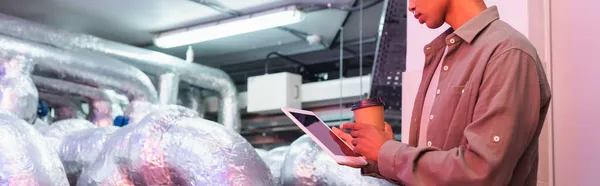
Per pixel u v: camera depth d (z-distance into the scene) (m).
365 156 1.33
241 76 7.31
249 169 1.74
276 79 6.12
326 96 5.93
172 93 5.52
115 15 5.24
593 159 1.97
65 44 4.52
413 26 2.45
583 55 2.02
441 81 1.38
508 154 1.18
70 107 5.39
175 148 1.77
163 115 1.87
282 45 6.17
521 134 1.21
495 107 1.19
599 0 1.99
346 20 5.25
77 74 4.45
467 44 1.36
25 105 3.76
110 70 4.68
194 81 5.82
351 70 6.59
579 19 2.04
